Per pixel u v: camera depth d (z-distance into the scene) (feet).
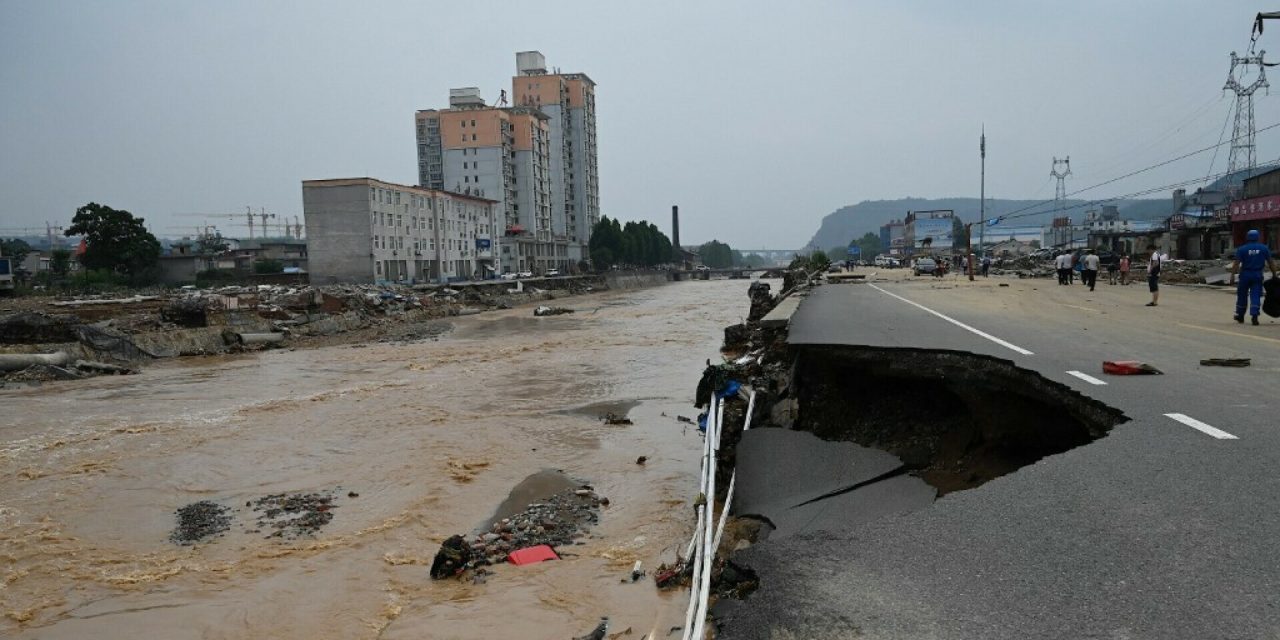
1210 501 15.25
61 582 29.66
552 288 291.79
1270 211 119.03
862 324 48.01
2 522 36.63
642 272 443.73
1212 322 47.16
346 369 91.40
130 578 29.84
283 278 237.66
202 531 34.94
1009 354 32.12
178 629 25.67
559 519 34.01
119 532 35.09
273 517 36.60
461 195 298.97
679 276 518.78
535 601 25.62
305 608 26.66
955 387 31.99
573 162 456.04
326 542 32.94
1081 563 12.95
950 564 13.41
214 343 111.75
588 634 22.95
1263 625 10.66
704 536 21.98
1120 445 19.26
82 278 189.67
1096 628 10.89
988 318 51.80
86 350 93.61
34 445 52.49
